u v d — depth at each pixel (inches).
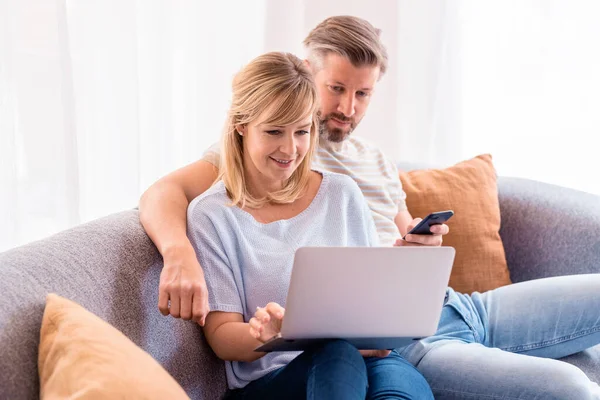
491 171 84.8
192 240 59.1
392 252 49.0
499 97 107.0
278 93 57.2
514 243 84.4
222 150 61.7
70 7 79.0
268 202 62.8
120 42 81.4
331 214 64.7
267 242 61.1
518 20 104.9
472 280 79.3
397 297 50.8
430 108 102.7
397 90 102.4
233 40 91.0
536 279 79.7
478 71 105.8
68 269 49.7
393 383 53.6
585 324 69.3
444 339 67.2
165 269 53.7
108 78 81.6
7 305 43.4
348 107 71.5
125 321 52.7
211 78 90.6
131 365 41.2
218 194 60.9
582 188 108.6
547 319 70.1
